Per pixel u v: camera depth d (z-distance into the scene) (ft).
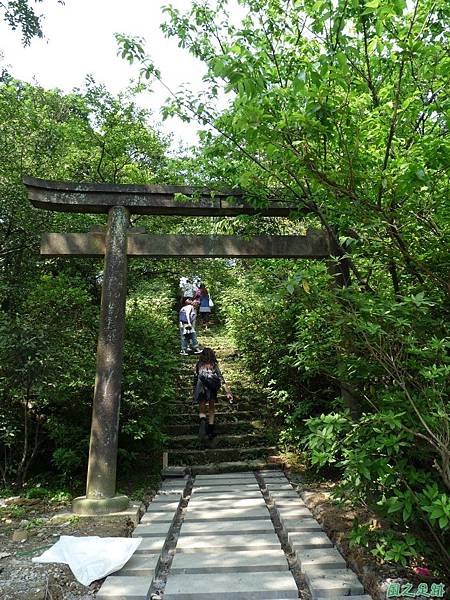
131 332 21.50
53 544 11.52
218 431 24.08
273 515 14.99
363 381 10.06
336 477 18.98
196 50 13.96
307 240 17.38
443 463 7.45
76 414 18.78
